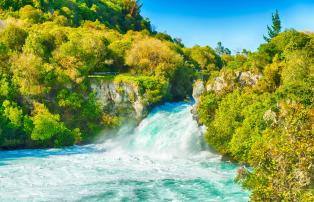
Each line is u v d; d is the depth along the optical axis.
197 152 63.38
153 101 79.62
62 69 79.62
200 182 46.69
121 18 172.25
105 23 152.50
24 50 80.38
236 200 39.84
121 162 58.53
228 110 56.12
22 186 44.94
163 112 78.56
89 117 77.69
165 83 84.94
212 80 64.12
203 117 60.62
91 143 76.06
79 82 78.00
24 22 111.06
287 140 28.02
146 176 49.81
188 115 73.81
